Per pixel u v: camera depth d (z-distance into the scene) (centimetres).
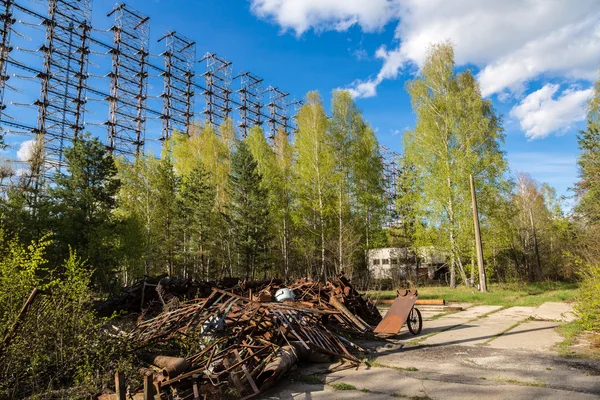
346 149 2975
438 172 2272
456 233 2236
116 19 4850
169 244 3127
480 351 641
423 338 781
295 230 3275
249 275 3017
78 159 2416
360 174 2956
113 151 4450
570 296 1450
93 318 535
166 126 5259
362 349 646
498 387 442
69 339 493
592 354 586
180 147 3881
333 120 2977
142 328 616
